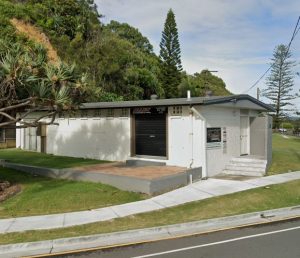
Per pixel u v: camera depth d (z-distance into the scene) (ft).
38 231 28.86
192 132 53.06
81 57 129.90
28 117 81.15
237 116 61.16
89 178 47.73
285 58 205.67
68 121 72.54
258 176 53.78
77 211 35.19
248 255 23.17
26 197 39.50
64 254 24.35
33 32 124.36
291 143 117.80
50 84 39.75
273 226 30.78
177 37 202.49
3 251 25.14
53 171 50.98
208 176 52.95
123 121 62.28
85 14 151.64
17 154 75.61
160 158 57.00
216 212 34.88
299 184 47.52
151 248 25.21
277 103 208.13
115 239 27.63
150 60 196.03
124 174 46.32
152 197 40.83
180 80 204.64
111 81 134.92
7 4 126.11
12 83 38.60
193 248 24.95
